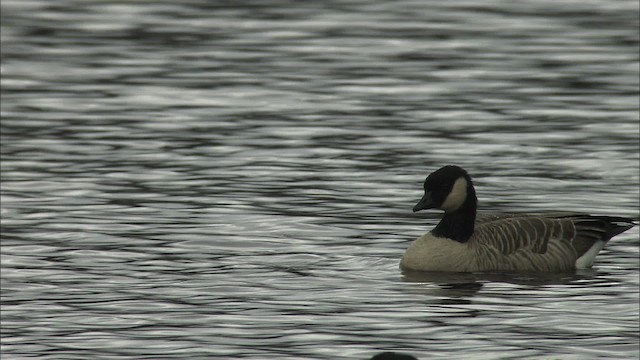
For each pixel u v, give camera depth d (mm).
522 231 19594
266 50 37750
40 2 45531
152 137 27875
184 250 19906
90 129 28625
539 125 28844
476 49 37781
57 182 24141
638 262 19703
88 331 15883
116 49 37906
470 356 14797
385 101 31406
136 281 18219
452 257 19172
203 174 24828
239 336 15648
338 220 21750
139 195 23297
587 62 35906
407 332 15828
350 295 17609
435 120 29422
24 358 14836
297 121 29359
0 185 23859
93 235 20703
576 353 14953
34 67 35500
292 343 15344
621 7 44844
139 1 45969
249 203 22766
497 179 24453
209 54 37219
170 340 15500
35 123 29156
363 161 25844
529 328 16016
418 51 37562
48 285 17984
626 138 27609
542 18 42750
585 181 24266
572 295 17766
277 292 17719
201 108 30750
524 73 34562
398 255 19891
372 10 44312
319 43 38719
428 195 19578
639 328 16016
